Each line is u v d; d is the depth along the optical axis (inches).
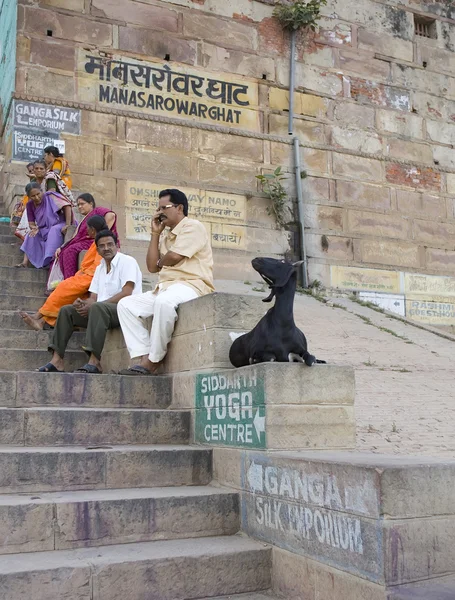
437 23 660.1
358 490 130.1
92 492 165.3
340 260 576.7
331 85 599.8
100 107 503.5
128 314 222.2
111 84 511.2
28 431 180.1
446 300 618.5
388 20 635.5
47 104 487.2
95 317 226.4
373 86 618.5
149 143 518.9
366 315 486.3
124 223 500.1
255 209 553.0
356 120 605.6
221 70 555.2
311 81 591.8
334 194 585.3
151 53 529.0
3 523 145.4
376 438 233.5
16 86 479.8
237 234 542.0
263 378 166.1
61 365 227.3
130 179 506.9
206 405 193.0
